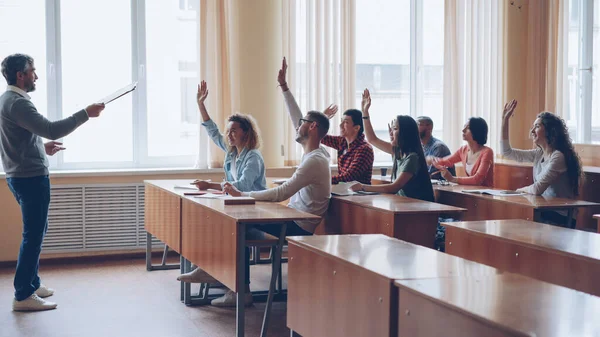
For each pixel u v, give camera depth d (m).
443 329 1.78
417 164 4.41
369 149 4.62
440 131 6.95
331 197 4.25
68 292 4.64
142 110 6.00
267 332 3.77
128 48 5.95
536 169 4.80
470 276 2.05
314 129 4.12
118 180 5.72
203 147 5.90
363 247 2.49
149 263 5.35
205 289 4.36
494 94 6.82
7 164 4.09
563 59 6.93
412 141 4.46
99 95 5.89
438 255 2.36
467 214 4.63
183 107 6.12
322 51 6.21
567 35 6.93
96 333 3.73
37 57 5.70
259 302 4.44
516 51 6.90
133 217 5.79
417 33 6.80
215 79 5.85
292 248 2.68
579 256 2.56
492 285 1.95
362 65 6.69
